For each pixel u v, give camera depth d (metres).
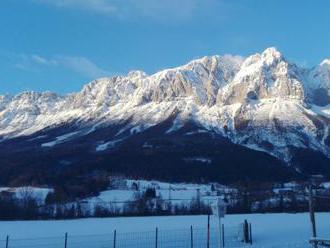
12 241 61.81
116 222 99.44
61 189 164.50
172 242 58.25
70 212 126.44
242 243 57.44
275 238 63.50
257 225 85.12
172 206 142.50
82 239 63.25
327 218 101.50
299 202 138.88
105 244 57.19
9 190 153.50
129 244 57.00
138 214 130.25
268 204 138.62
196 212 133.50
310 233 69.81
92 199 158.38
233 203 139.50
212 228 77.12
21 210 120.62
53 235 70.88
